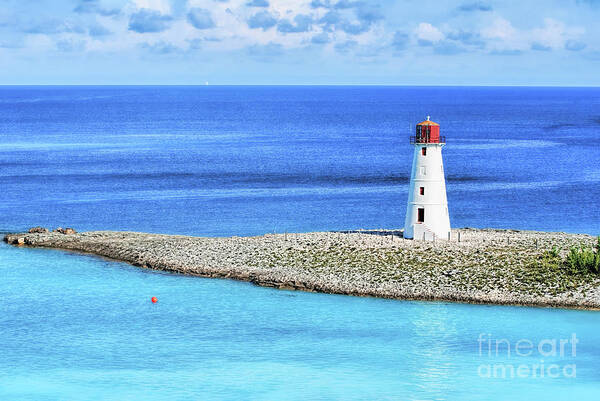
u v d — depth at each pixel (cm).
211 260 8675
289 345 6694
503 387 5925
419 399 5694
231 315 7338
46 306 7638
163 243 9538
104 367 6303
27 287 8206
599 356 6488
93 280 8400
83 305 7650
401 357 6438
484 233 9481
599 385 6022
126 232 10494
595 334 6838
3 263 9119
